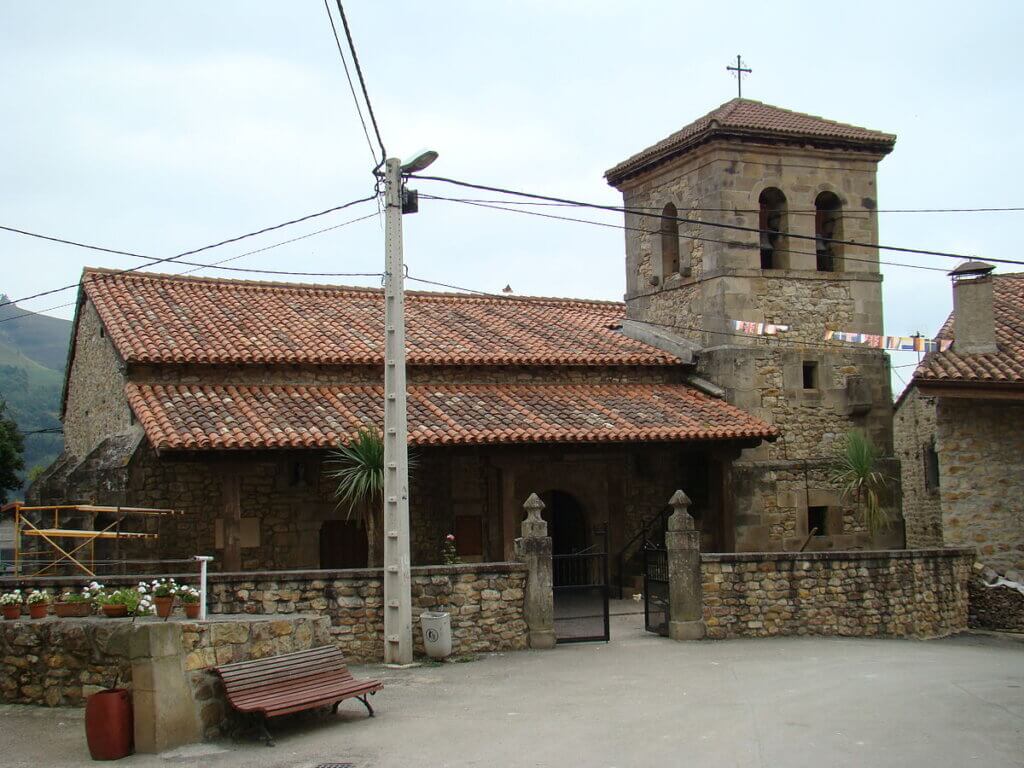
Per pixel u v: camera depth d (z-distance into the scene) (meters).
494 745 10.25
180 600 11.93
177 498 19.64
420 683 13.38
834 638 17.28
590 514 23.62
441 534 21.88
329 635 12.66
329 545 21.12
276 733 10.89
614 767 9.41
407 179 15.27
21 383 93.12
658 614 17.52
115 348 20.98
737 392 23.48
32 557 20.50
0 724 11.16
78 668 11.71
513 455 20.80
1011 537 19.66
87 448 24.69
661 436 21.08
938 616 18.72
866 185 25.27
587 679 13.55
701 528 23.30
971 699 12.30
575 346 24.56
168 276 24.50
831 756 9.71
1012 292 23.31
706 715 11.38
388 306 15.20
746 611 17.09
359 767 9.59
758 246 23.48
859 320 24.95
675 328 25.59
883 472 24.30
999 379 18.81
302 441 18.59
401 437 14.97
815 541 23.50
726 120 23.88
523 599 16.05
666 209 26.06
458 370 22.89
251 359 20.81
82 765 9.82
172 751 10.22
